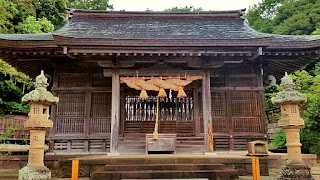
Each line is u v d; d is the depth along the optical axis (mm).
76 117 10914
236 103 11250
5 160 9117
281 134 14953
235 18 14008
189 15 13875
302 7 30125
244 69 11508
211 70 10828
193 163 7848
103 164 7801
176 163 7812
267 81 12234
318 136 12359
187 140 11414
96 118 10984
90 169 7809
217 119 11125
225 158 8008
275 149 15000
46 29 23766
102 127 10930
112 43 9156
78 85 11211
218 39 9281
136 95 12109
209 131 9789
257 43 9305
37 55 10125
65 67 11320
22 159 9180
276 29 31391
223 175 6984
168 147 9844
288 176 5934
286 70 12945
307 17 28016
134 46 9289
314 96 13469
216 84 11414
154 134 9836
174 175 6961
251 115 11125
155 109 12039
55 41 8977
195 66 10305
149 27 12797
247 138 10930
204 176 6961
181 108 12031
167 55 9656
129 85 10180
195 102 11812
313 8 28766
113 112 9789
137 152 10719
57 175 8461
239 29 12625
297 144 6129
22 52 9867
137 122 11875
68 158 8938
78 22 13047
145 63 10594
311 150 12703
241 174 7812
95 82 11289
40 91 5988
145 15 13805
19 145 15891
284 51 10211
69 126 10836
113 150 9477
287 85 6512
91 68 11383
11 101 20656
